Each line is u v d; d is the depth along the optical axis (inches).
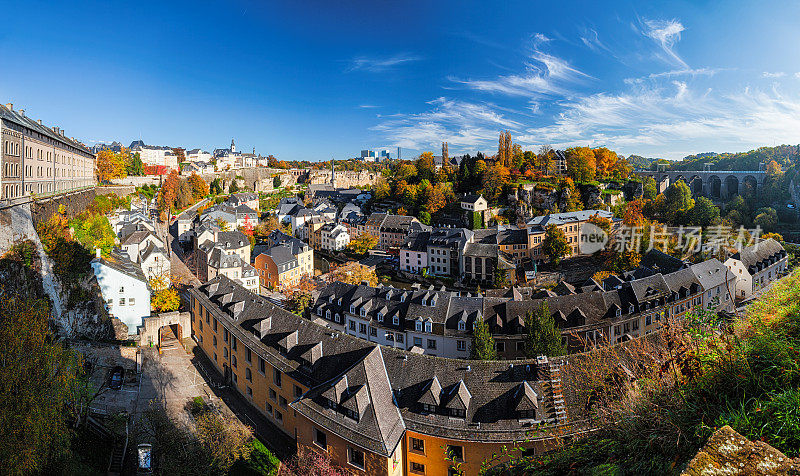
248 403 1831.9
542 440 1164.5
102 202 4101.9
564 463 787.4
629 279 2972.4
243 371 1854.1
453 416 1296.8
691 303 2635.3
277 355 1642.5
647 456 547.8
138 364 2048.5
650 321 2436.0
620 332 2335.1
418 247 4697.3
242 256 4527.6
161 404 1785.2
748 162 7721.5
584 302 2345.0
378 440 1214.9
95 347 2068.2
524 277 4333.2
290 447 1553.9
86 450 1354.6
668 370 588.4
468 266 4323.3
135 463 1391.5
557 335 1739.7
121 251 3142.2
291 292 3501.5
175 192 6407.5
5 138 2004.2
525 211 5659.5
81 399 1541.6
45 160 2620.6
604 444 679.1
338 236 5659.5
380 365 1445.6
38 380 1047.0
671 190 5211.6
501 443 1203.9
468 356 2215.8
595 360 1273.4
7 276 1812.3
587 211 4987.7
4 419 951.6
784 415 414.3
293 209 7455.7
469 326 2235.5
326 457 1334.9
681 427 511.2
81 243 2586.1
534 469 868.6
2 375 981.2
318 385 1446.9
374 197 7608.3
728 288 3029.0
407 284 4483.3
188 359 2217.0
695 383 543.5
